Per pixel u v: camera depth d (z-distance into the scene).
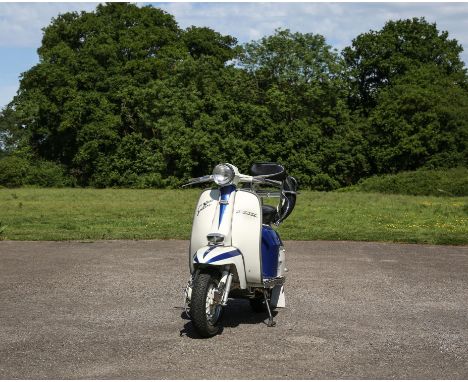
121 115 57.81
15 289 8.08
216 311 6.05
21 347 5.57
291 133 55.12
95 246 12.12
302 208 22.95
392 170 57.00
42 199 29.03
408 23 63.53
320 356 5.36
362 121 59.28
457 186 44.75
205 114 54.94
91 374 4.87
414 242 12.90
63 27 60.72
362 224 16.80
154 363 5.14
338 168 56.59
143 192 37.94
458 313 6.95
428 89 57.22
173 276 8.98
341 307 7.19
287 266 9.88
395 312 6.96
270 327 6.32
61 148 59.94
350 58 64.75
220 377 4.81
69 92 55.75
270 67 57.84
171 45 60.31
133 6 62.06
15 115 57.78
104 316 6.70
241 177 6.43
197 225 6.36
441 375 4.92
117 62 58.09
